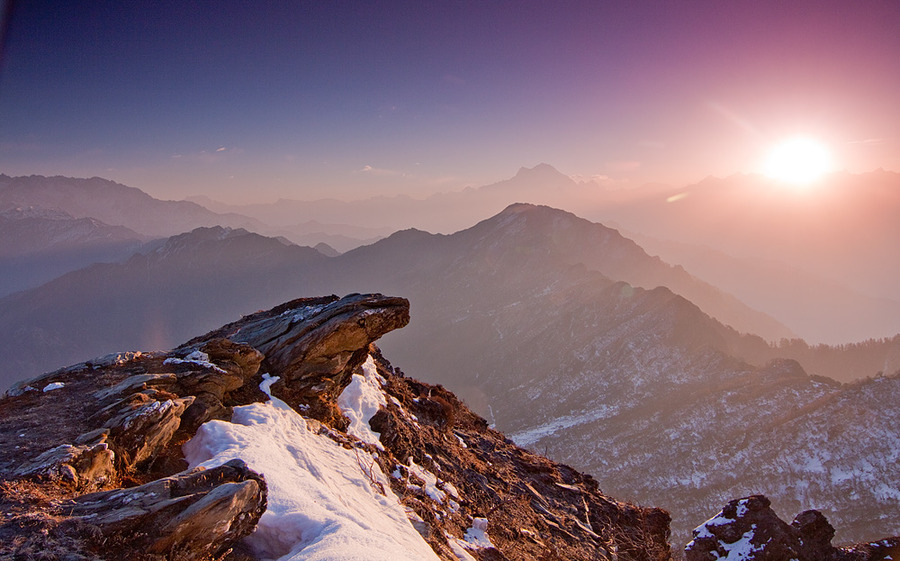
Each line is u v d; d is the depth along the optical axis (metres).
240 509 9.44
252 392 17.78
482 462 24.81
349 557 8.70
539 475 26.28
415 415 25.73
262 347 20.30
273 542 10.09
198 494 9.23
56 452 10.17
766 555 21.27
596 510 24.55
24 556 7.06
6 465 9.70
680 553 26.70
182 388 15.19
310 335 19.78
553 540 19.98
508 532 18.69
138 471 11.84
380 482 15.84
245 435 13.88
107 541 7.91
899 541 22.39
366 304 21.11
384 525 12.32
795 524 22.70
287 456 13.60
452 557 13.56
